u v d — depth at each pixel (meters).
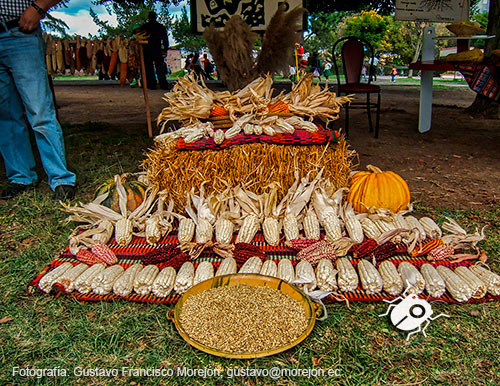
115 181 3.28
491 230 3.37
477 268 2.55
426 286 2.39
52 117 3.89
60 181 4.04
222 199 3.06
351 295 2.40
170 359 1.99
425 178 4.85
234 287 2.31
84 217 3.19
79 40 6.11
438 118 9.09
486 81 5.56
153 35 12.44
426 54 7.02
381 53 37.03
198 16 7.40
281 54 3.32
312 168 3.16
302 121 3.21
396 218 3.01
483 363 1.95
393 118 9.11
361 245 2.68
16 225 3.53
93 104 12.48
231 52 3.35
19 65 3.61
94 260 2.68
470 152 6.01
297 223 3.11
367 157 5.77
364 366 1.94
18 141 4.14
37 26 3.62
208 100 3.19
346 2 14.83
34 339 2.13
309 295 2.27
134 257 2.80
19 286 2.59
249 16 7.33
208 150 3.09
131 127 8.23
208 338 2.00
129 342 2.12
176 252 2.70
